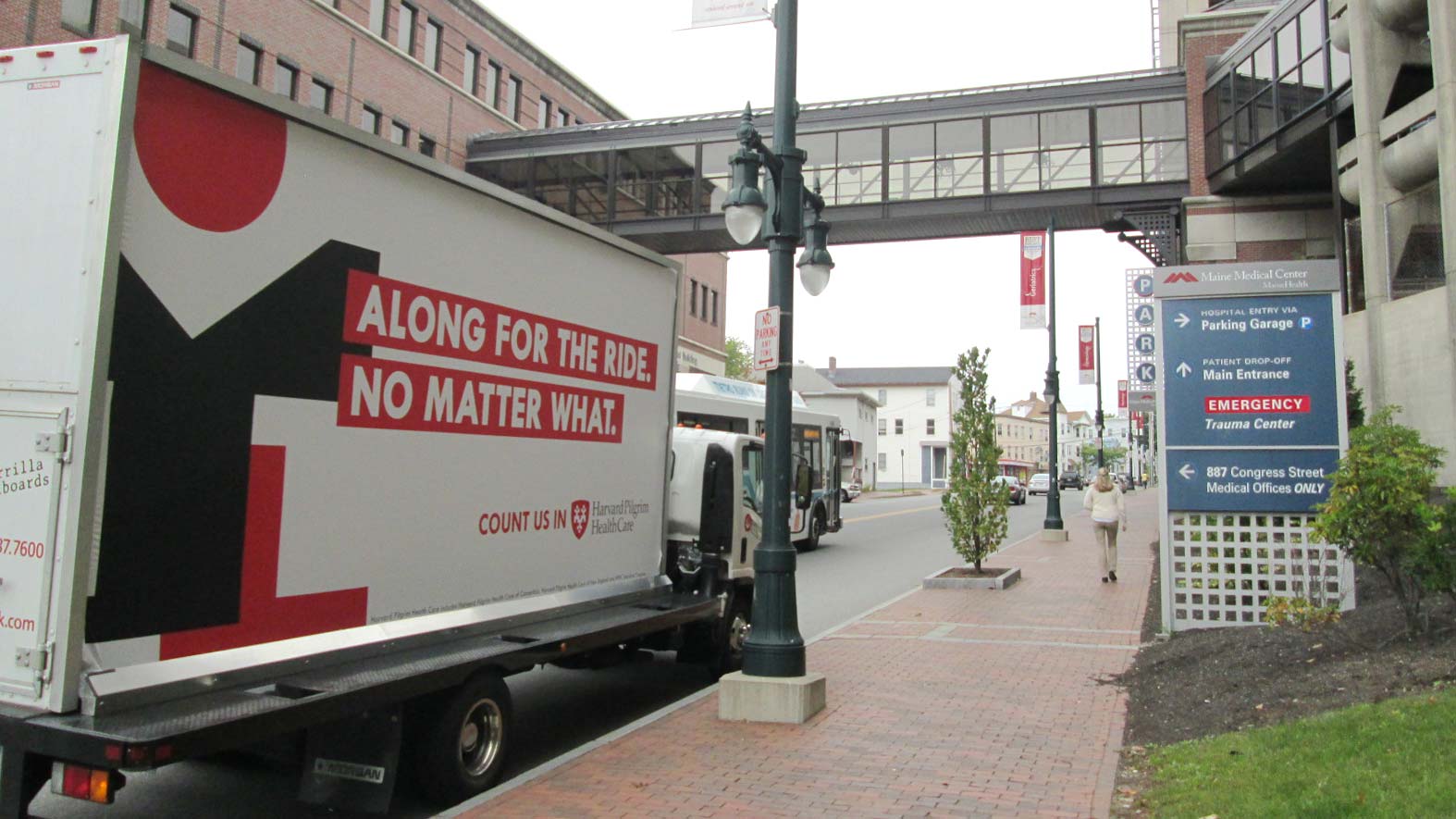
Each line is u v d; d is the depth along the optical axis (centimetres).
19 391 392
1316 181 2325
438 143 3088
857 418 7706
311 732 496
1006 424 12481
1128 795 514
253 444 445
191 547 418
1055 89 2614
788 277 730
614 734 632
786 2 743
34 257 395
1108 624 1084
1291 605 798
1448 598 773
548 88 3759
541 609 644
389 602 522
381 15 2920
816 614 1254
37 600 379
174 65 408
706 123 2945
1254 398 930
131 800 558
